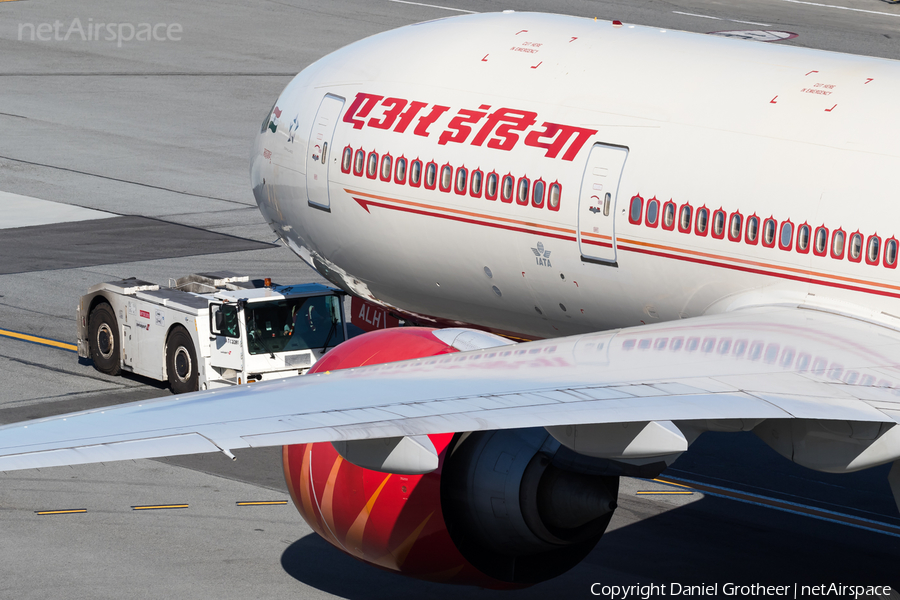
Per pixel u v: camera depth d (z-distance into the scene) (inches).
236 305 3489.2
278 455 3385.8
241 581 2583.7
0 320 4458.7
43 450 1363.2
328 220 3459.6
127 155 7057.1
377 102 3302.2
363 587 2583.7
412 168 3171.8
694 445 3521.2
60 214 5959.6
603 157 2812.5
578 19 3270.2
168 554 2709.2
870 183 2452.0
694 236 2669.8
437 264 3221.0
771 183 2568.9
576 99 2920.8
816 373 2092.8
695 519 2970.0
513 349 2159.2
